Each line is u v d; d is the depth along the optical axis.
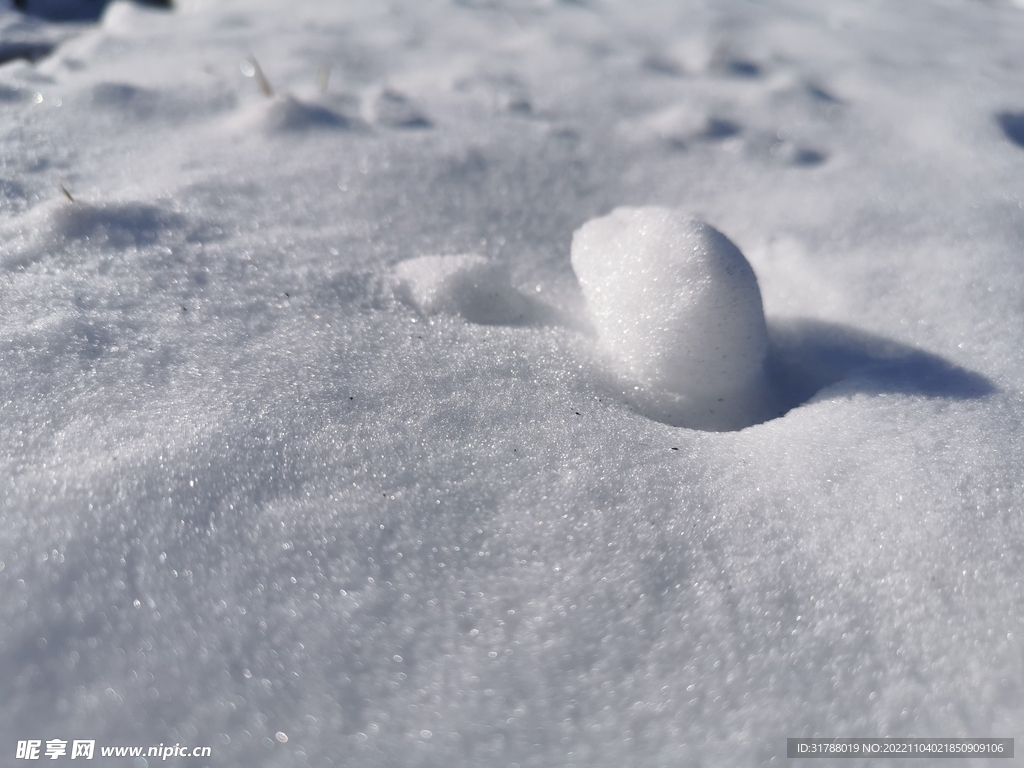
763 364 0.33
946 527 0.26
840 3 0.73
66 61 0.49
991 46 0.63
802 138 0.49
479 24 0.60
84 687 0.22
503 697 0.23
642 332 0.32
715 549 0.26
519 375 0.31
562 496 0.27
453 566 0.25
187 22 0.57
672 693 0.23
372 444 0.27
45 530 0.24
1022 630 0.24
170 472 0.26
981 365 0.33
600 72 0.54
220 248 0.35
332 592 0.24
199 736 0.22
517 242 0.39
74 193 0.37
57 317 0.30
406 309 0.34
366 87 0.49
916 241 0.39
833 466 0.28
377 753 0.22
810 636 0.24
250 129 0.43
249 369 0.29
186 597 0.24
